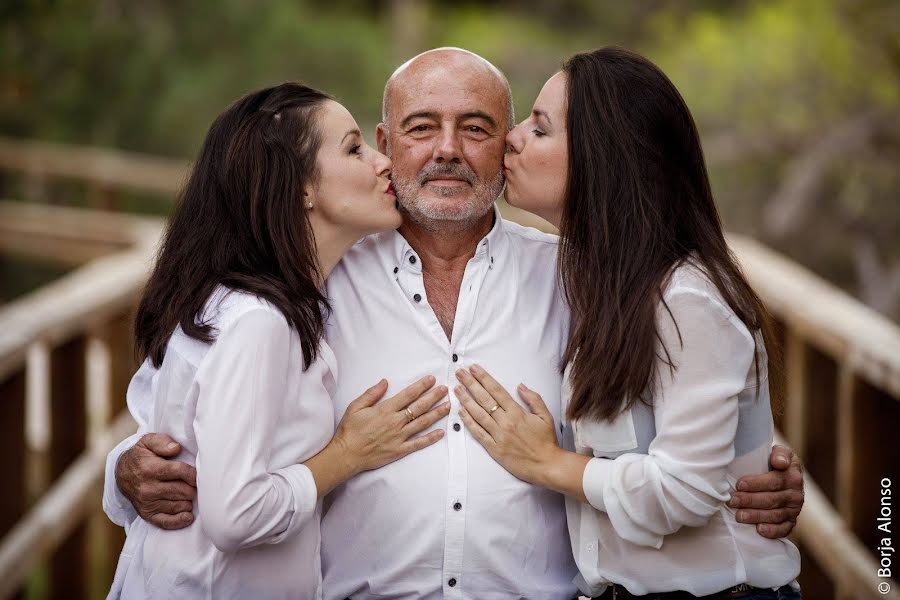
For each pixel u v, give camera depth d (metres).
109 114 19.83
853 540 5.23
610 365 3.51
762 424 3.63
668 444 3.44
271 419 3.38
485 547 3.72
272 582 3.56
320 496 3.57
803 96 13.55
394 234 4.00
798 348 6.36
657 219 3.58
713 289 3.50
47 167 17.12
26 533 5.59
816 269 14.42
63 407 6.42
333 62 21.58
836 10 12.98
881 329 5.29
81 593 6.50
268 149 3.60
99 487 6.61
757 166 14.23
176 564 3.51
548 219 4.00
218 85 20.34
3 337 5.35
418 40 23.95
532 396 3.80
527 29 22.52
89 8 19.78
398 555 3.75
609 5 20.34
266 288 3.46
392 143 3.96
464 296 3.91
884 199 13.65
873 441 5.21
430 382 3.74
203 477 3.29
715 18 15.26
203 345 3.46
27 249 15.20
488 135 3.91
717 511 3.57
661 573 3.59
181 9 20.41
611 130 3.63
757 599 3.58
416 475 3.72
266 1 21.20
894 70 12.92
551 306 4.07
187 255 3.60
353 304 3.97
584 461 3.60
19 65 19.23
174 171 16.86
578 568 3.80
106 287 7.02
